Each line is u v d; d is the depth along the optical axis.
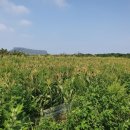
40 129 8.48
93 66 20.34
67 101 10.98
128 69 21.14
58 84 13.05
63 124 8.62
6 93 9.93
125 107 9.71
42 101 11.97
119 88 10.52
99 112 9.18
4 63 17.27
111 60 29.22
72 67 18.00
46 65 17.08
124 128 9.21
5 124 7.27
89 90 10.20
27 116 9.39
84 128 8.38
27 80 12.52
